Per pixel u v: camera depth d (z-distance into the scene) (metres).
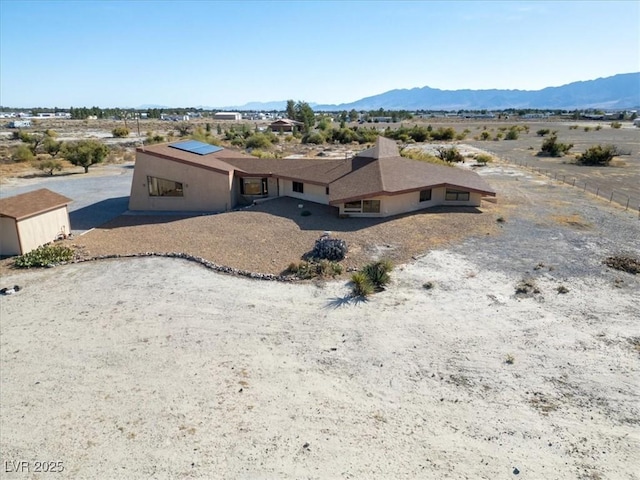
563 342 13.67
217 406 11.06
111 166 56.69
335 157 59.97
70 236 26.50
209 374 12.36
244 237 24.72
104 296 17.52
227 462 9.34
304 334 14.45
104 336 14.45
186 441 9.94
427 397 11.34
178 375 12.34
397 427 10.31
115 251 23.33
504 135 97.19
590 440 9.85
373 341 13.95
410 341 13.91
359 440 9.92
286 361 12.97
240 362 12.93
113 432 10.24
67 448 9.79
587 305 15.99
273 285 18.36
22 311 16.38
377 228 25.55
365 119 195.88
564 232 24.53
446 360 12.89
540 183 40.12
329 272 19.39
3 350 13.73
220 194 32.47
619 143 74.75
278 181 34.69
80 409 11.03
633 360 12.71
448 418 10.58
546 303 16.17
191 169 32.22
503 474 8.98
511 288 17.48
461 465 9.21
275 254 21.98
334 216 28.41
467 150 68.06
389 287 17.84
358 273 18.34
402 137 84.50
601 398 11.20
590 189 37.28
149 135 90.25
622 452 9.50
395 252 21.77
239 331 14.66
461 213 28.67
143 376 12.31
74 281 19.16
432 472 9.03
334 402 11.20
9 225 22.47
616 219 27.27
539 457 9.40
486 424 10.37
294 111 135.12
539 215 28.23
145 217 31.27
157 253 22.38
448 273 19.06
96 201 36.66
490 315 15.41
